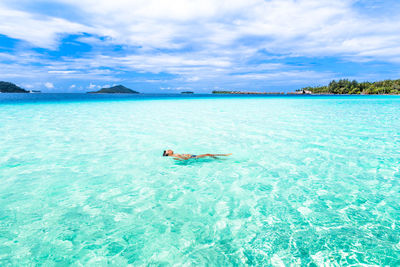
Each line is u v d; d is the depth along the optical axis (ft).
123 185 14.51
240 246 8.92
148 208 11.75
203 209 11.66
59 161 18.90
